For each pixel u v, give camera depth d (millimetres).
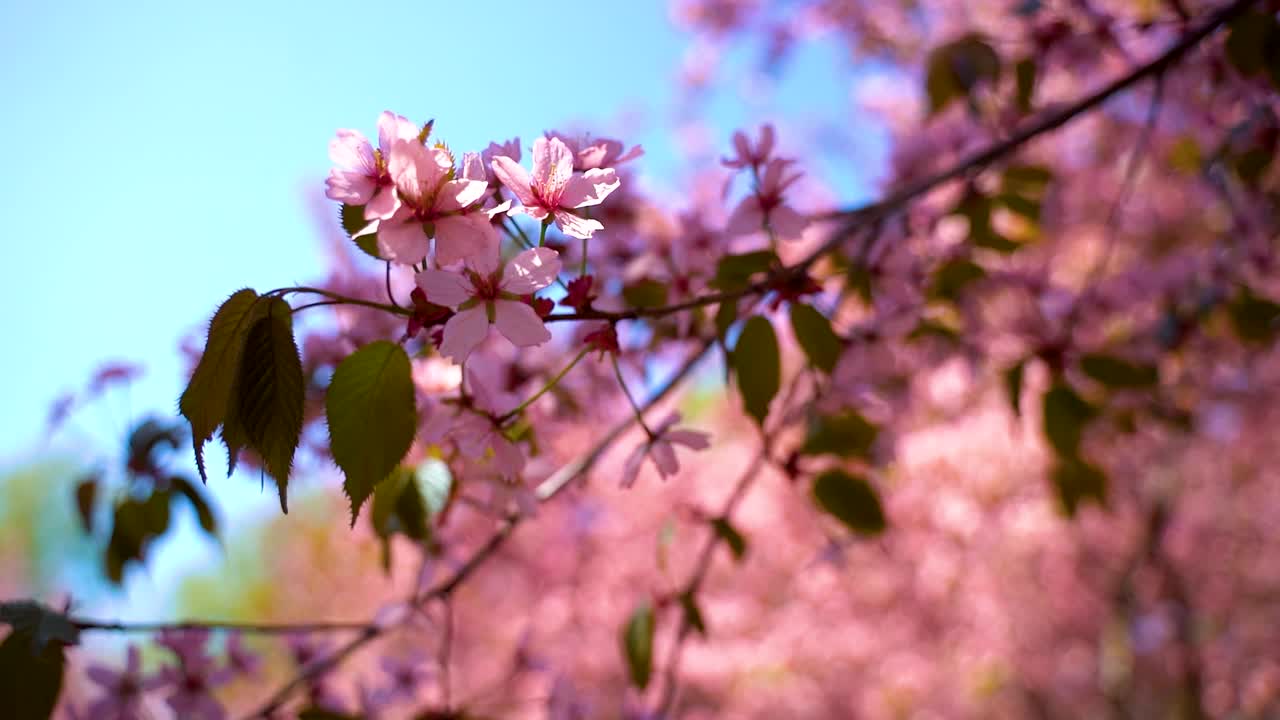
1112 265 1123
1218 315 769
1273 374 1062
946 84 646
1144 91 902
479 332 374
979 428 1305
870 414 576
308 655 611
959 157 769
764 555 1415
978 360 717
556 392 564
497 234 376
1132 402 764
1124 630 1768
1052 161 1146
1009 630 1765
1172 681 1881
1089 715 1951
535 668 679
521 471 480
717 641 1398
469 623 1455
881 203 564
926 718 1801
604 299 571
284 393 364
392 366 380
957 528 1438
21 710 427
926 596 1548
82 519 543
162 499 534
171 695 547
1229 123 789
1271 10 567
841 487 570
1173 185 1077
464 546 621
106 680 544
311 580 2080
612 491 1198
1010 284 706
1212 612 1953
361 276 508
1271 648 1930
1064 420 627
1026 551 1613
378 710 584
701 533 1221
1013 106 728
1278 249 744
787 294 485
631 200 605
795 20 1142
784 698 1636
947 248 673
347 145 371
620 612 1201
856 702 1741
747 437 1420
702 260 561
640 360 592
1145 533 1529
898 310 594
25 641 432
